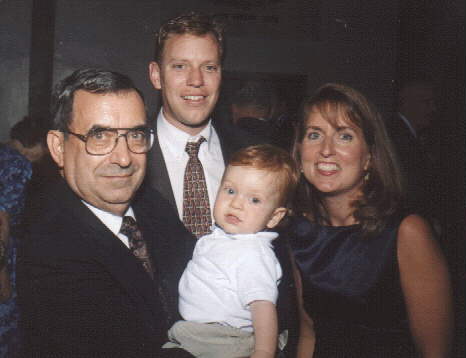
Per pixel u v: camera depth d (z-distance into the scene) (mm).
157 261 1946
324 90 1977
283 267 2178
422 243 1823
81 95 1687
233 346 1812
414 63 6953
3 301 2582
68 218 1661
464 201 5633
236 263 1872
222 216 1986
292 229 2111
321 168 1945
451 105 6227
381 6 7383
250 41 7332
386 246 1865
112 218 1782
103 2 6922
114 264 1635
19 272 1627
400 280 1872
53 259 1575
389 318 1911
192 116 2525
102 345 1548
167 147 2588
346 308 1964
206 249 1966
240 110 3771
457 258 5402
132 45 6980
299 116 2057
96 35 6938
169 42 2518
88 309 1554
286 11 7480
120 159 1688
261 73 7363
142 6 6984
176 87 2510
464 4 6441
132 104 1720
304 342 2186
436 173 5723
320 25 7418
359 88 7410
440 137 6105
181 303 1922
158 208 2047
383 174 1936
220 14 7305
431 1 6777
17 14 6816
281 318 2098
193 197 2561
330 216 2080
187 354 1578
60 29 6875
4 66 6801
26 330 1592
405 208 1913
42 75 6840
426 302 1817
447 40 6594
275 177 1968
